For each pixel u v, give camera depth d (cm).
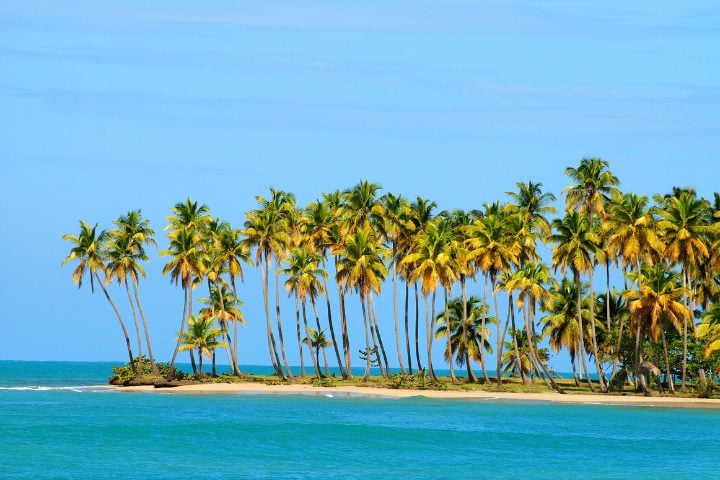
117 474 12025
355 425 17525
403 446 15188
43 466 12512
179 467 12656
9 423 17250
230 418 18500
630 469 13388
